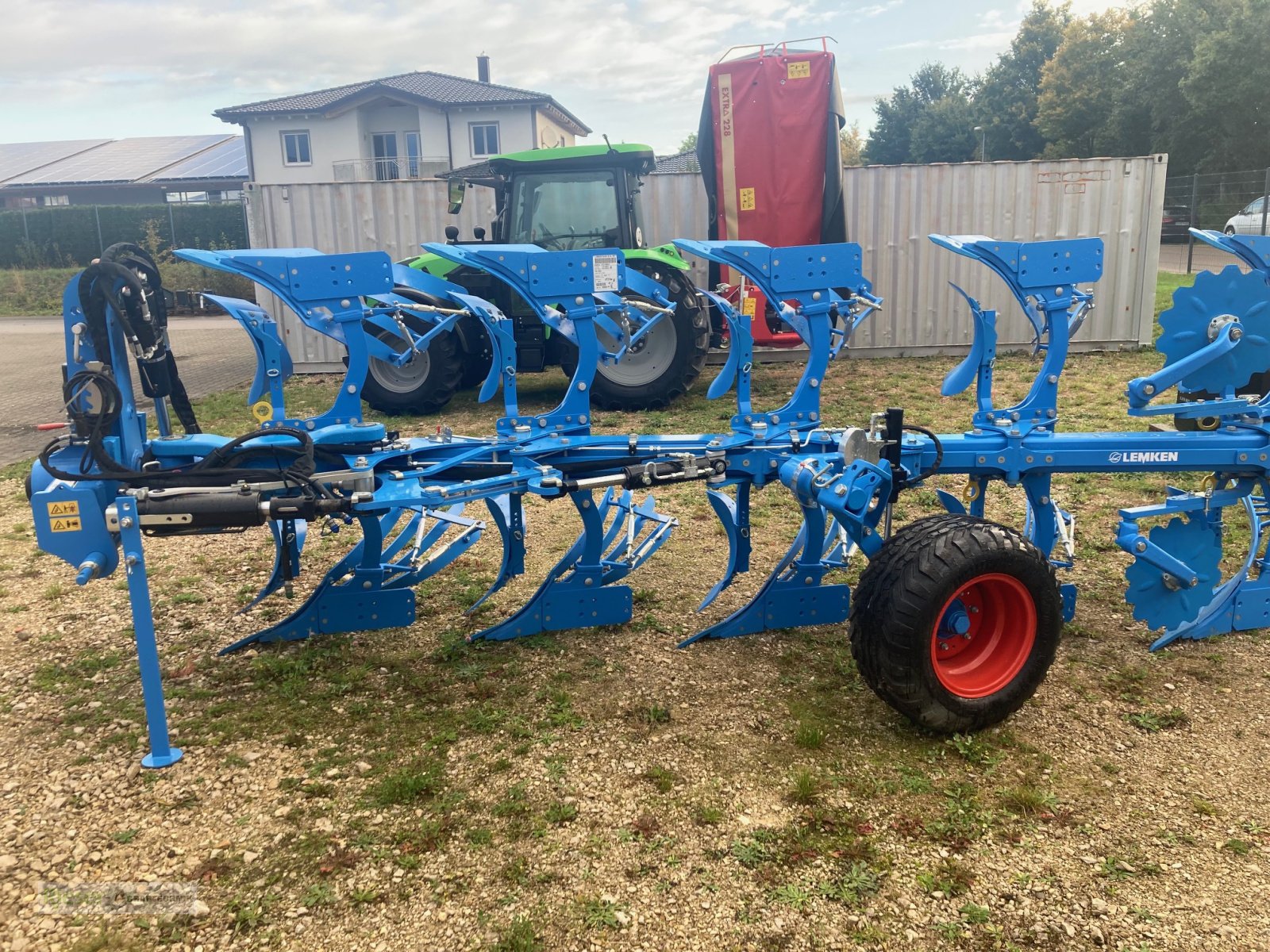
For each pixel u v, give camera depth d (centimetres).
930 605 288
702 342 869
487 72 3878
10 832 265
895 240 1109
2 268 3216
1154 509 363
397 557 465
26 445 825
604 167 905
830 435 366
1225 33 3212
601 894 237
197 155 4406
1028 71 5191
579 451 369
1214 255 2192
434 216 1098
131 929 228
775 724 320
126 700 347
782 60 921
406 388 887
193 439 337
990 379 368
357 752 307
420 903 235
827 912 229
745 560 410
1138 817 264
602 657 375
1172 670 353
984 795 276
